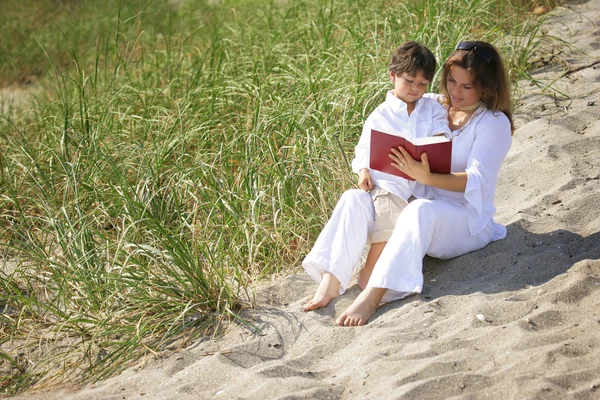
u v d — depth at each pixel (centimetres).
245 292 430
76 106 713
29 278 469
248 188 496
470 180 392
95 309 428
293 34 781
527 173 511
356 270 435
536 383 292
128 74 750
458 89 406
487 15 713
